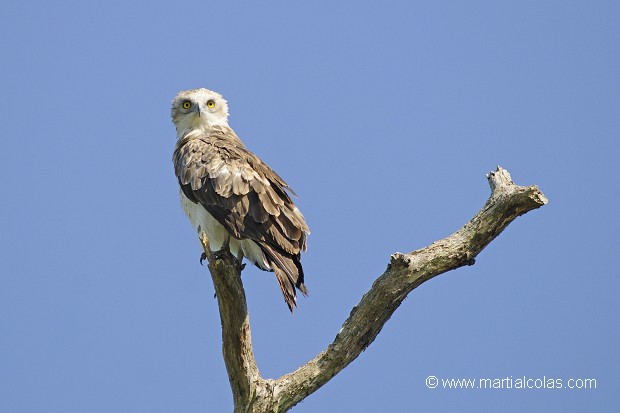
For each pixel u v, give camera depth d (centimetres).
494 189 1140
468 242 1124
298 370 1162
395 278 1116
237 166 1412
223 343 1148
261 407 1150
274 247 1326
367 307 1134
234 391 1169
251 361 1150
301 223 1354
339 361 1150
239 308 1120
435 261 1116
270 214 1341
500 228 1128
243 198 1370
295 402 1161
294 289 1280
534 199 1098
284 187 1438
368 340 1155
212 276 1116
